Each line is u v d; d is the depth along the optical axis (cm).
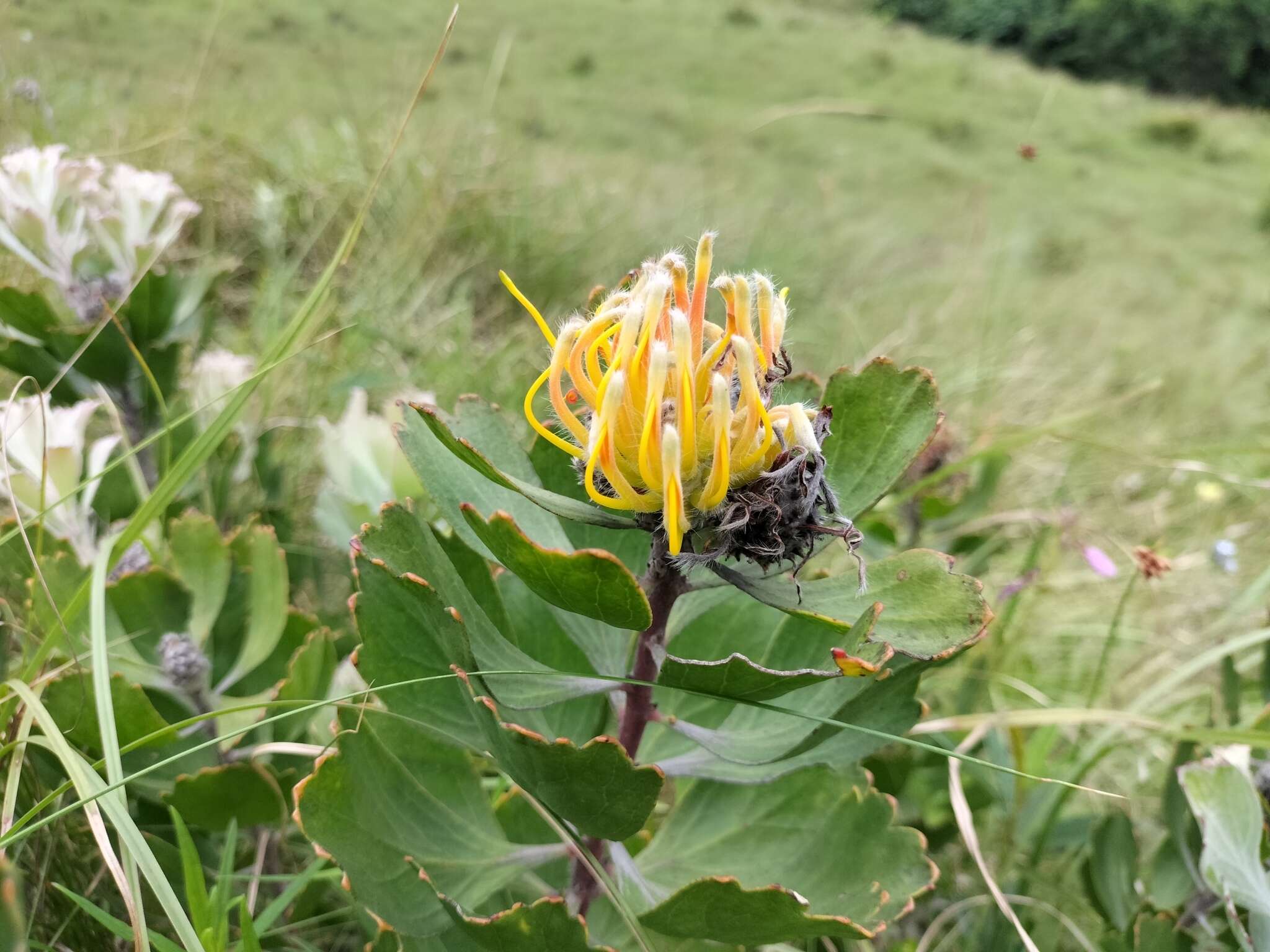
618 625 20
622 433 19
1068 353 114
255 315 64
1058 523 49
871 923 24
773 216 137
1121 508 76
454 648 21
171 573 33
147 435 41
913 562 22
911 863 24
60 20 122
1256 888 29
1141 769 46
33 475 35
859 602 22
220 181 82
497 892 28
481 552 24
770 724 26
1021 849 41
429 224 86
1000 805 39
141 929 20
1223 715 38
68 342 38
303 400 57
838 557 56
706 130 208
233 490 48
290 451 54
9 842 21
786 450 20
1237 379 123
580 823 22
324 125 111
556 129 180
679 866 28
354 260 78
